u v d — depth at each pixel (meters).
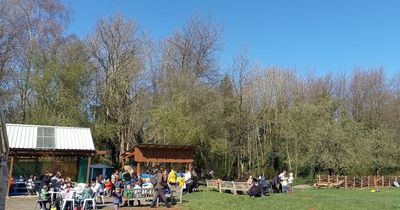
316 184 44.91
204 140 46.72
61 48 46.16
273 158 58.56
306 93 62.41
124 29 49.88
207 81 53.91
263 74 58.72
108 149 49.94
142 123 48.75
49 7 46.06
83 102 46.22
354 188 44.41
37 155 28.25
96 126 46.12
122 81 48.69
